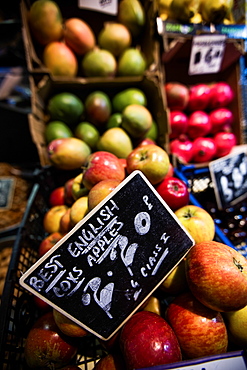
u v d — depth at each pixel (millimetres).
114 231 686
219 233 932
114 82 1469
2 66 2324
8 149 2326
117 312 711
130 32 1631
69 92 1549
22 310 852
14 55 2160
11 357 736
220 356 574
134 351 615
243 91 1881
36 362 731
